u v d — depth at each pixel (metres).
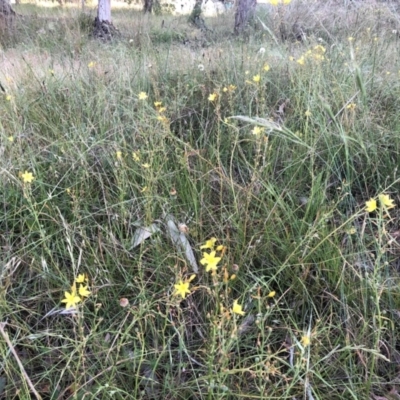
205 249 1.69
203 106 2.70
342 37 3.82
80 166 2.10
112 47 4.48
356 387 1.32
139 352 1.39
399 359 1.42
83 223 1.91
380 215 1.35
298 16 4.73
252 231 1.78
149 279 1.61
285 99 2.81
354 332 1.47
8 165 2.02
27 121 2.52
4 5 6.47
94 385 1.34
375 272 1.34
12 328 1.54
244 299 1.56
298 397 1.33
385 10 4.10
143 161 2.08
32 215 1.79
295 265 1.58
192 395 1.33
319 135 2.15
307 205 1.84
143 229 1.79
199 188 2.05
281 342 1.50
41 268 1.68
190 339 1.51
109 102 2.69
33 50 4.03
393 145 2.26
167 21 8.30
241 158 2.29
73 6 9.05
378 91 2.69
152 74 3.22
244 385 1.35
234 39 5.24
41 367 1.45
